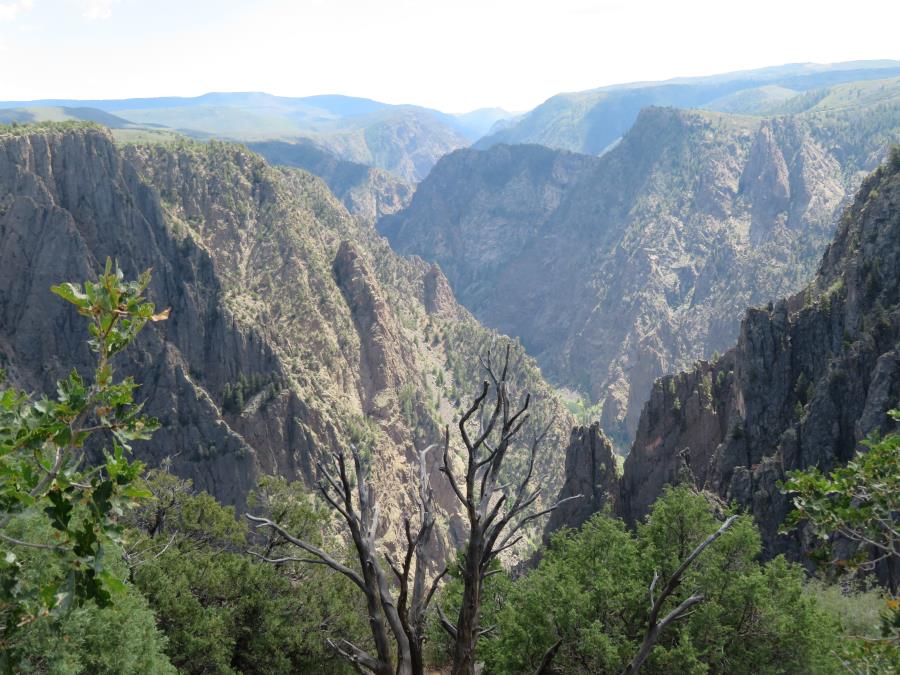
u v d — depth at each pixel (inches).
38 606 430.6
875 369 4252.0
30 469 415.2
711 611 1524.4
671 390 5664.4
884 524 829.2
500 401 478.6
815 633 1562.5
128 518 2066.9
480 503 475.2
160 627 1883.6
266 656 2149.4
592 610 1621.6
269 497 2498.8
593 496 5639.8
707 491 4788.4
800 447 4500.5
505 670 1531.7
